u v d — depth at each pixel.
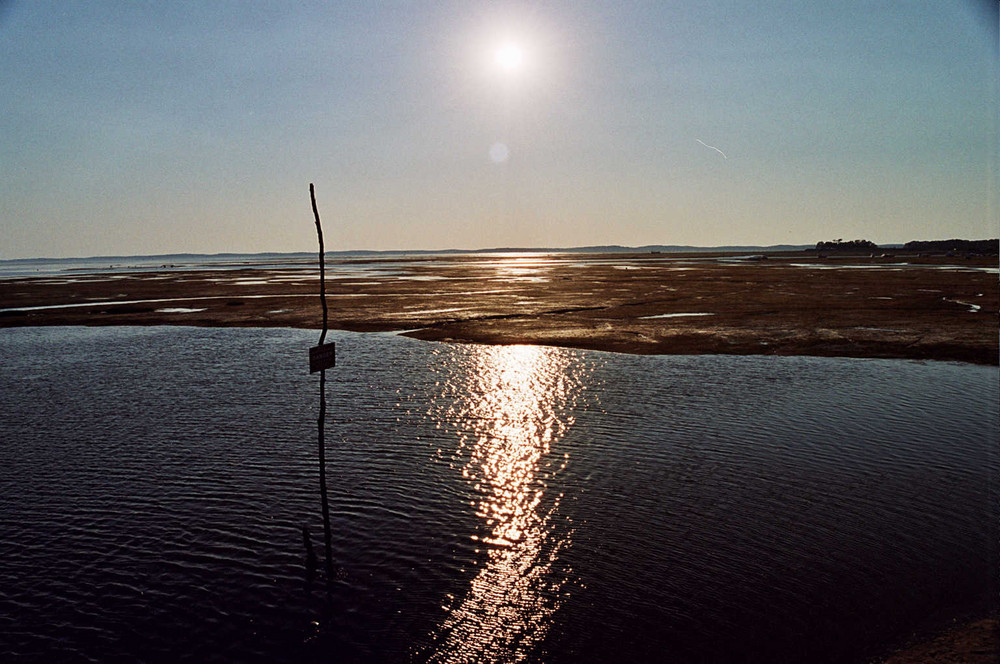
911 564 12.44
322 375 14.59
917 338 36.16
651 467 17.52
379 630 10.80
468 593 11.76
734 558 12.76
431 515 14.82
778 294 63.25
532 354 33.91
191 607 11.46
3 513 15.04
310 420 22.09
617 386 26.45
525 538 13.69
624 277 98.31
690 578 12.09
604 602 11.40
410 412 22.97
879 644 10.14
